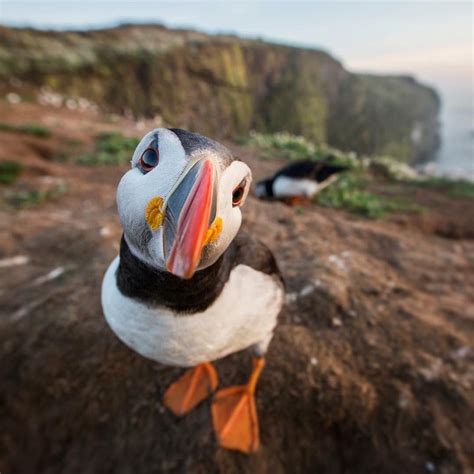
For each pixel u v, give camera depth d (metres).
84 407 0.36
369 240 0.56
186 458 0.32
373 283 0.44
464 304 0.45
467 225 0.70
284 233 0.53
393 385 0.34
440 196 0.85
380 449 0.31
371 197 0.77
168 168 0.15
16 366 0.38
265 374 0.34
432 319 0.40
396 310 0.41
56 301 0.42
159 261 0.15
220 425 0.32
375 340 0.37
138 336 0.21
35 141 1.00
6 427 0.37
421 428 0.32
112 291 0.21
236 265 0.24
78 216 0.61
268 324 0.26
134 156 0.17
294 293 0.41
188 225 0.13
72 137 1.08
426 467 0.30
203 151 0.15
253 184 0.80
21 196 0.71
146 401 0.35
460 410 0.33
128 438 0.34
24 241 0.54
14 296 0.44
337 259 0.47
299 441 0.32
